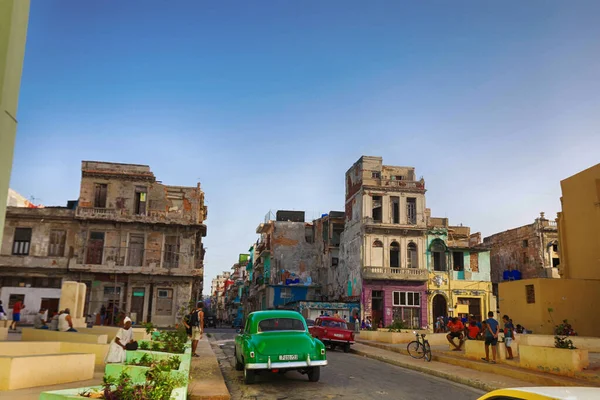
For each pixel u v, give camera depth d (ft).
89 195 134.92
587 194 91.91
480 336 62.85
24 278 127.24
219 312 418.92
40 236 129.90
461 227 189.06
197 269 135.85
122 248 132.77
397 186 159.12
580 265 92.58
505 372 48.24
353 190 167.22
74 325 81.56
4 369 30.58
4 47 15.87
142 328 69.36
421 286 151.64
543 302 83.97
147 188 138.00
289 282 189.78
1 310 84.38
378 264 152.66
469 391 40.52
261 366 39.58
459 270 156.35
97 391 22.81
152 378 24.04
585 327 83.92
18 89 16.83
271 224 197.26
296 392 37.96
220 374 44.50
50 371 33.32
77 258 129.39
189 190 140.87
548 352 46.44
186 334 58.13
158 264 134.21
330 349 83.41
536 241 159.33
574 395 11.28
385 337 88.58
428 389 40.63
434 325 150.92
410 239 155.63
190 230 138.21
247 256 345.10
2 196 15.69
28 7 17.52
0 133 15.53
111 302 130.21
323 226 191.01
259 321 44.04
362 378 45.80
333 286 179.22
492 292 156.66
